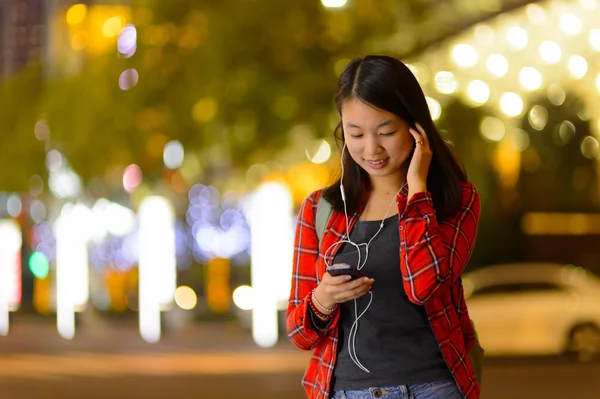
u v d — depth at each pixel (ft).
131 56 83.66
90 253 135.54
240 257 149.38
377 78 17.16
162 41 81.05
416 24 76.13
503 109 76.13
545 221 130.00
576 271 84.38
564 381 67.00
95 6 91.30
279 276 102.53
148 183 99.04
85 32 92.32
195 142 81.41
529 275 84.79
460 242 17.62
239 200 132.57
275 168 89.25
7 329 127.65
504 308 83.41
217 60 76.69
